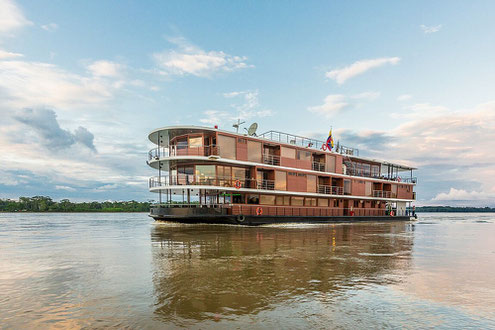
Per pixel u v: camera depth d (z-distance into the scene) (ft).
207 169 100.78
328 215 129.39
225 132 101.04
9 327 18.80
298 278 30.66
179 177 105.91
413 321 20.44
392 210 160.45
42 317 20.36
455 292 27.14
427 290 27.58
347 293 26.08
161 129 99.14
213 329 18.49
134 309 21.83
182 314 20.93
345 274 32.81
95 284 28.19
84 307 22.25
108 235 73.87
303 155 122.72
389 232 91.71
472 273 34.99
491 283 30.45
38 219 187.11
